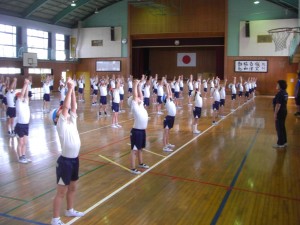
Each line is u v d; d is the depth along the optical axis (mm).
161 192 5531
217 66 29203
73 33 30672
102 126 11938
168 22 28016
